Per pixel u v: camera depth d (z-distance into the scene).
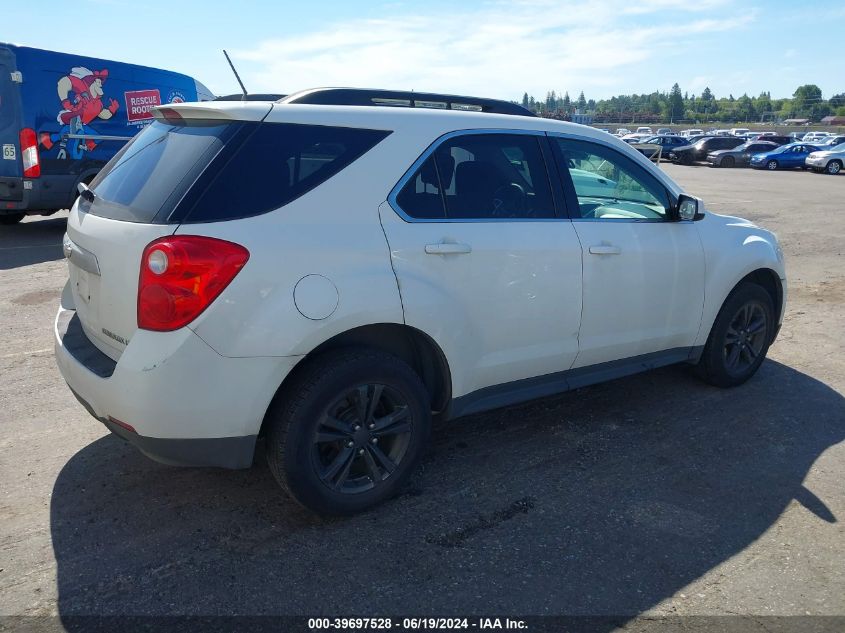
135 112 11.62
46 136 10.14
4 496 3.40
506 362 3.67
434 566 2.93
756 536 3.20
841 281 8.74
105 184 3.36
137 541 3.07
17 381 4.88
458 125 3.55
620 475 3.74
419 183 3.34
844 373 5.41
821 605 2.74
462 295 3.40
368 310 3.05
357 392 3.14
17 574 2.83
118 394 2.79
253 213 2.87
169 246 2.70
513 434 4.23
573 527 3.24
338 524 3.23
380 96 3.88
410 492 3.53
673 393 4.92
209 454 2.88
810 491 3.61
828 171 33.62
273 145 3.00
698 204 4.33
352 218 3.09
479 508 3.39
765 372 5.39
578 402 4.74
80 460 3.78
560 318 3.82
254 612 2.64
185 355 2.72
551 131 3.95
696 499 3.51
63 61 10.30
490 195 3.60
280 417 2.99
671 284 4.35
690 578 2.89
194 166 2.89
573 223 3.89
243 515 3.29
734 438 4.22
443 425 4.35
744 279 4.94
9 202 10.16
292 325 2.86
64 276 8.05
